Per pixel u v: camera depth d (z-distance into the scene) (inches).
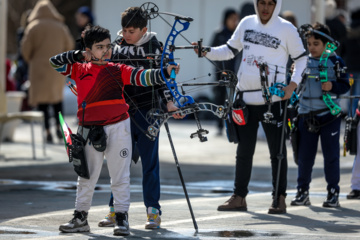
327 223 499.5
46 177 743.1
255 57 543.8
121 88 456.1
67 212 534.9
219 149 1041.5
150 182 481.1
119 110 453.7
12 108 1094.4
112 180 460.4
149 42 479.2
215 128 1400.1
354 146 604.1
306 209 563.8
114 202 460.4
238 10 1662.2
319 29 590.6
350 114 619.5
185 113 463.2
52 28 1091.3
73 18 2340.1
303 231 467.2
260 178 754.8
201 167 842.2
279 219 516.7
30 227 477.7
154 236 449.4
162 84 468.1
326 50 582.2
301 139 589.6
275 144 550.6
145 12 473.1
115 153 454.9
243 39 550.6
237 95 550.9
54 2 2308.1
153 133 460.8
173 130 1336.1
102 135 446.9
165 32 1651.1
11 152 960.3
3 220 502.3
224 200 603.8
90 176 458.9
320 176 756.6
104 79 450.6
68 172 785.6
